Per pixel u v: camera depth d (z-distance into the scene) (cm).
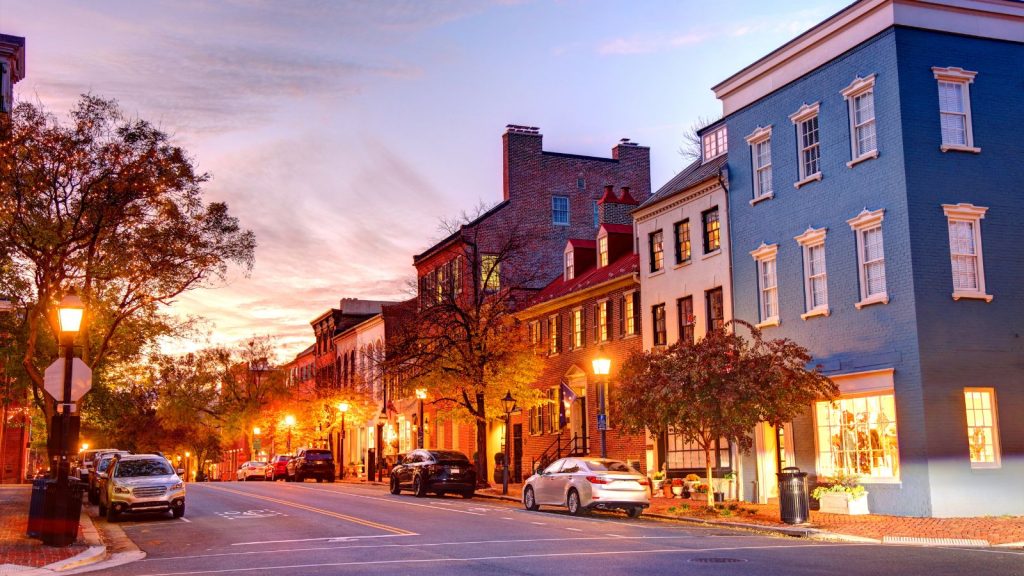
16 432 5853
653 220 3534
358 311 7500
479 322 3850
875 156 2445
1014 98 2497
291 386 7688
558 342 4234
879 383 2353
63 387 1842
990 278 2370
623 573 1312
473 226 4628
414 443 5703
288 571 1403
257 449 8431
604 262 4153
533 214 5041
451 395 3878
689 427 2364
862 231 2494
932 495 2206
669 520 2345
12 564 1521
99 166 2406
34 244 2375
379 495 3559
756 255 2914
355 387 6359
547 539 1811
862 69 2516
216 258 2625
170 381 7056
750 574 1291
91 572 1462
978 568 1340
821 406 2605
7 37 3509
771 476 2800
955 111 2438
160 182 2452
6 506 2855
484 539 1823
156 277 2622
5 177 2300
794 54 2766
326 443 6750
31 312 2708
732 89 3062
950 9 2462
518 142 5091
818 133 2688
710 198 3177
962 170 2402
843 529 1956
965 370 2295
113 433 6669
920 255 2316
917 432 2252
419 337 3909
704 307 3184
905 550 1606
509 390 3675
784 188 2812
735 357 2261
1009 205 2433
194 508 2939
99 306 2728
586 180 5200
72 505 1795
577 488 2436
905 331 2311
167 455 9800
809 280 2695
